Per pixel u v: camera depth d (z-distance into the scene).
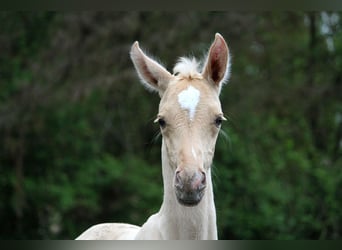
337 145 30.56
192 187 8.40
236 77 29.91
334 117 30.84
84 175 28.75
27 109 28.36
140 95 30.53
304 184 27.47
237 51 30.34
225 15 29.44
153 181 29.19
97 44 29.70
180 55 28.67
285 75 31.80
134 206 28.61
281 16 31.52
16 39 29.98
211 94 9.34
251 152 28.23
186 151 8.67
